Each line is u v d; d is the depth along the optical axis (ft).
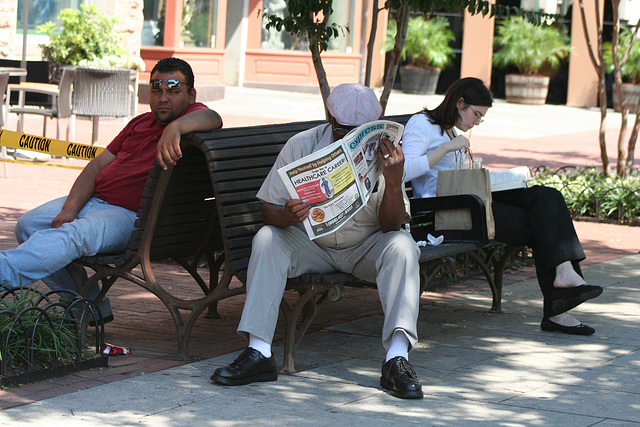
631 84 125.90
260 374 19.26
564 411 17.87
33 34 80.74
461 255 32.01
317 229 18.95
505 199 25.11
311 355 21.75
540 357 21.86
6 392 17.87
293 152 19.74
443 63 135.64
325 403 18.06
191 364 20.51
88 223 21.16
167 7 100.63
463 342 23.18
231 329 24.20
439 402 18.31
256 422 16.81
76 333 19.85
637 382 19.97
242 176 20.86
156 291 20.99
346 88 19.47
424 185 24.99
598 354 22.22
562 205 24.00
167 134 20.15
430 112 25.03
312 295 19.67
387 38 135.33
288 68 122.83
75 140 61.52
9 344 18.71
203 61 103.71
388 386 18.86
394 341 19.12
